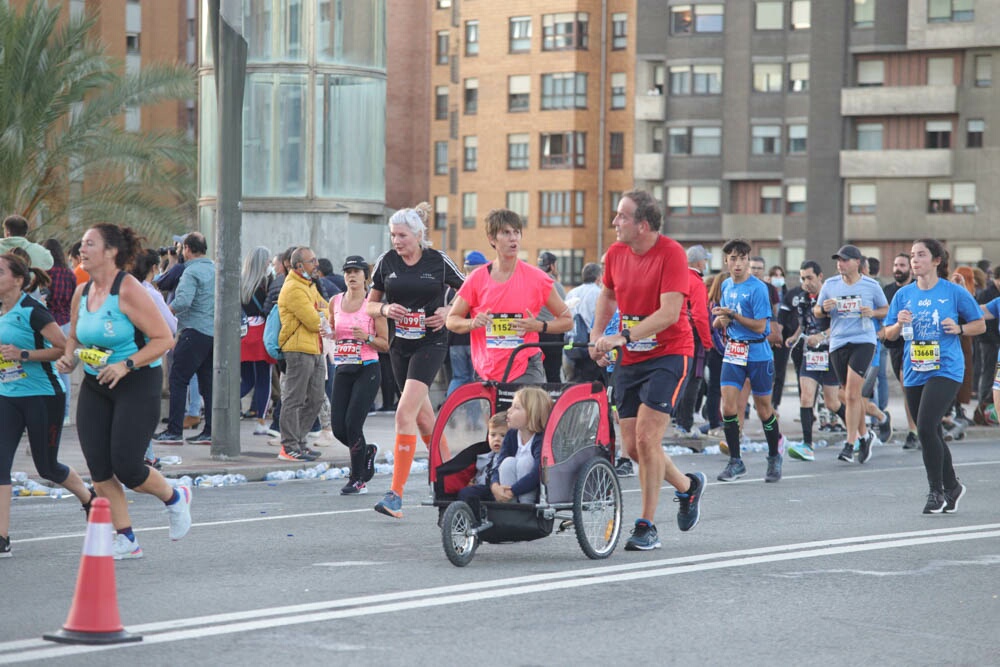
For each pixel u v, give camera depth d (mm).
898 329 16016
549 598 10508
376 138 34188
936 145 100875
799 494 17656
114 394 11984
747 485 18766
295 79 33000
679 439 24594
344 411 17359
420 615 9836
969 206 99875
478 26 121062
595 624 9633
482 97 120875
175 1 93625
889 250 102375
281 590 10742
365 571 11641
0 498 12438
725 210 108250
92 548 8969
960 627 9781
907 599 10703
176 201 48875
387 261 14992
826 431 27188
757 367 19062
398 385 15094
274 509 15906
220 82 20344
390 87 124875
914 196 101125
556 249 117875
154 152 44156
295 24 33094
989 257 99250
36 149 42594
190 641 8953
